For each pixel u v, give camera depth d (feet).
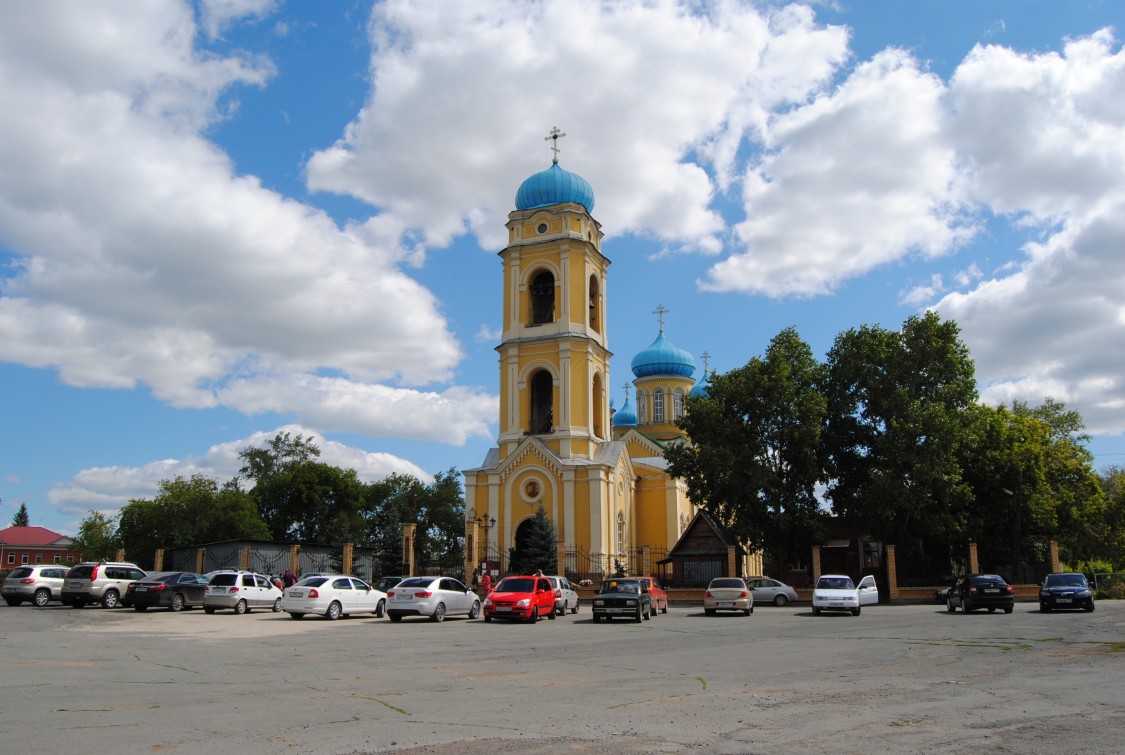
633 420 242.17
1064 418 219.00
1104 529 218.79
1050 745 29.35
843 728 32.27
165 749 28.14
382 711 35.76
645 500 194.39
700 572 169.17
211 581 111.86
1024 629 79.87
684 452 165.37
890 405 156.46
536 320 182.70
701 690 42.32
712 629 86.22
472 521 160.56
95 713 34.53
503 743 29.50
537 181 184.75
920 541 168.76
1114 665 51.31
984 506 170.09
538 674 48.65
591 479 167.73
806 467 155.94
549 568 157.28
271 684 43.68
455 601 102.12
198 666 51.31
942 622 91.91
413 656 58.59
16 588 119.44
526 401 177.47
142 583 111.34
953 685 43.52
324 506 253.24
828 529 174.91
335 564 175.22
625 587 101.60
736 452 155.63
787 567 171.73
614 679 46.52
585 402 175.22
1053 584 109.19
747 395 158.71
